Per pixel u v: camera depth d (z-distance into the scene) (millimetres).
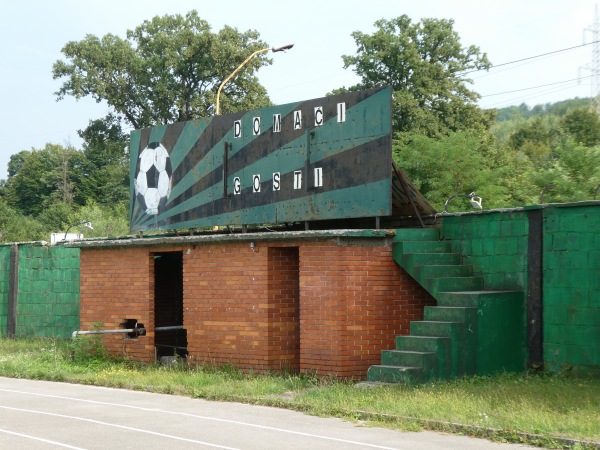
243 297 18641
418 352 15500
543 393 13875
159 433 11922
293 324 18438
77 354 21062
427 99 52125
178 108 58219
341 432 11906
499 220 17141
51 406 14750
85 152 106875
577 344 15672
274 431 12023
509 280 16891
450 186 37188
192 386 16469
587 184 30547
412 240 17781
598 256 15453
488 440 11242
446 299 16453
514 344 16391
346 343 16828
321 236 16984
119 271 21594
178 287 25281
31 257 28094
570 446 10562
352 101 17688
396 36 52625
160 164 21812
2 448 10898
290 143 18734
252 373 18297
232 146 19953
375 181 17234
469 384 14961
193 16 60875
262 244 18297
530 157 74750
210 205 20406
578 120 76000
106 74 59406
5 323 28656
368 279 17188
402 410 12836
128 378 17906
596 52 68312
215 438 11500
